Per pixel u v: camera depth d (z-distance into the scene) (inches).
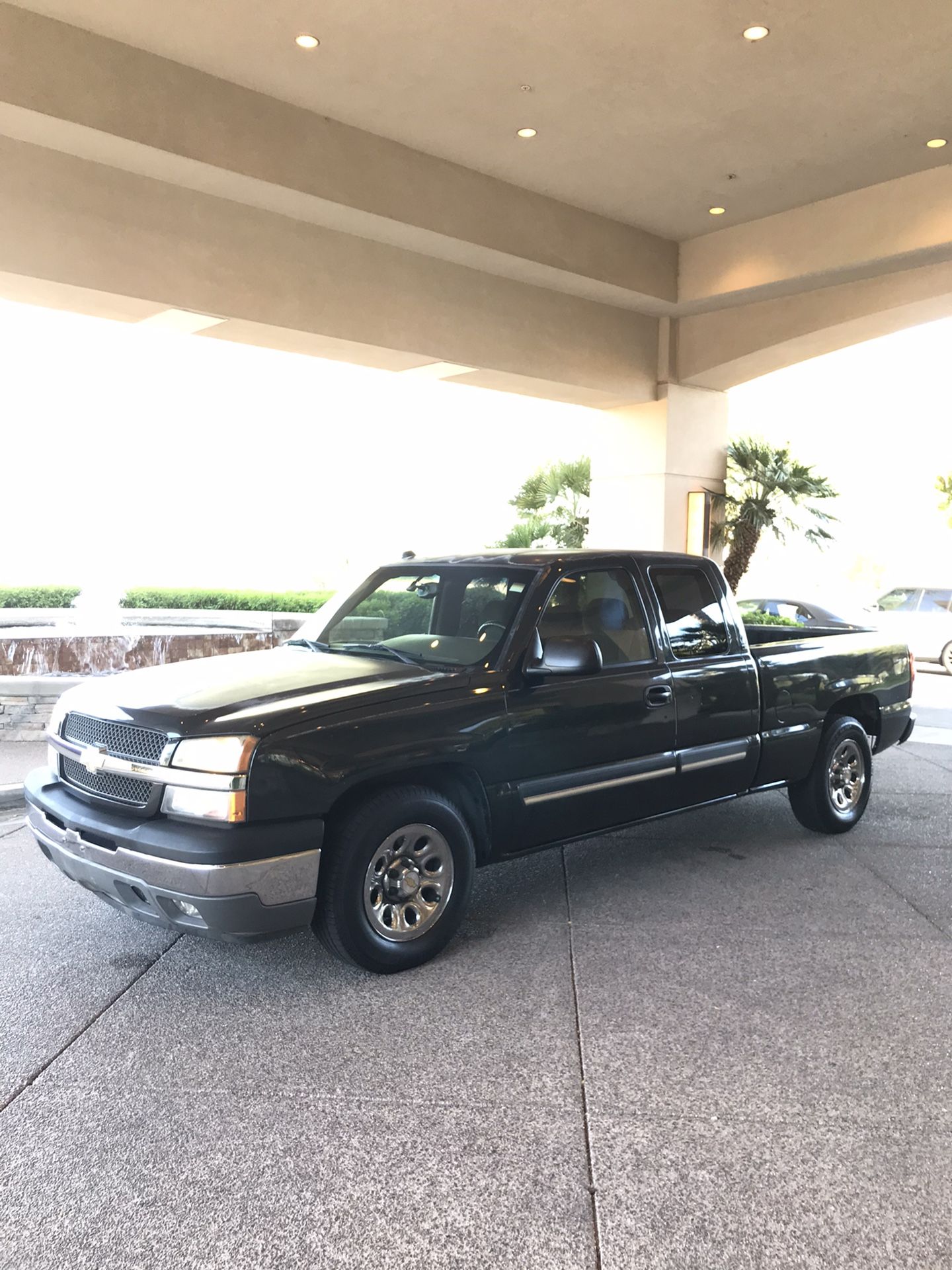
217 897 143.3
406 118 433.1
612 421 685.3
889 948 176.2
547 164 483.5
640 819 203.8
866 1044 140.6
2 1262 95.8
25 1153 113.9
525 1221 102.2
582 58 380.5
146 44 370.0
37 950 174.6
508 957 171.5
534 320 568.7
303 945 178.1
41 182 379.6
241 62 384.2
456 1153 114.0
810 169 488.4
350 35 363.9
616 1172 110.4
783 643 244.1
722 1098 126.1
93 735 165.8
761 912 194.5
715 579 224.5
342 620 213.8
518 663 181.8
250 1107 123.8
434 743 164.7
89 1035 143.3
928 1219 102.7
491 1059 136.2
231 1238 99.5
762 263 561.9
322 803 151.3
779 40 367.6
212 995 156.7
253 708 155.2
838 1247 98.4
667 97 412.8
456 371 557.6
